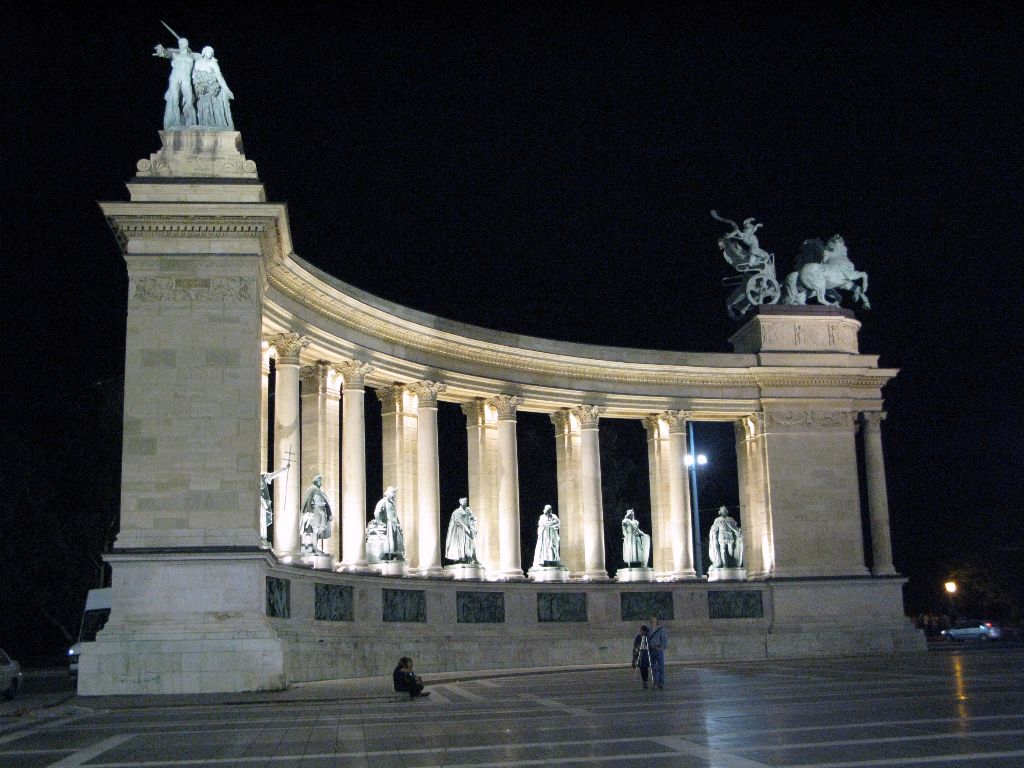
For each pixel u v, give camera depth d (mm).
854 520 65938
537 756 19531
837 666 48688
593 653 59438
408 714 28641
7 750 22234
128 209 39562
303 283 46750
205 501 38625
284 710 30766
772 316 67750
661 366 64562
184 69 42188
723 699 30922
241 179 40750
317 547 47875
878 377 67562
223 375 39469
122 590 37500
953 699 29328
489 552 60562
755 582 64375
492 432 61656
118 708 31609
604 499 96000
